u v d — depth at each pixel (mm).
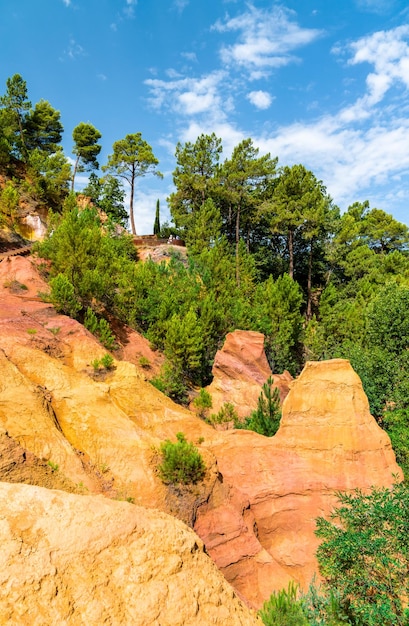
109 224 46375
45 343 17734
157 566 6605
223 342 30797
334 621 9211
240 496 13578
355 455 14539
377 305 27797
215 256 39188
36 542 6020
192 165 52000
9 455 9242
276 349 32750
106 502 7188
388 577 10164
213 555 11500
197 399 24453
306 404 15711
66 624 5402
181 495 12242
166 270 35281
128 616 5828
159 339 27672
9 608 5262
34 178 48000
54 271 26672
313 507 13969
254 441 15617
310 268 52375
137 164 56906
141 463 12641
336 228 56312
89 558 6195
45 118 56000
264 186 51375
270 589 11500
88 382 15656
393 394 21594
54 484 9602
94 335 23422
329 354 31516
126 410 15734
